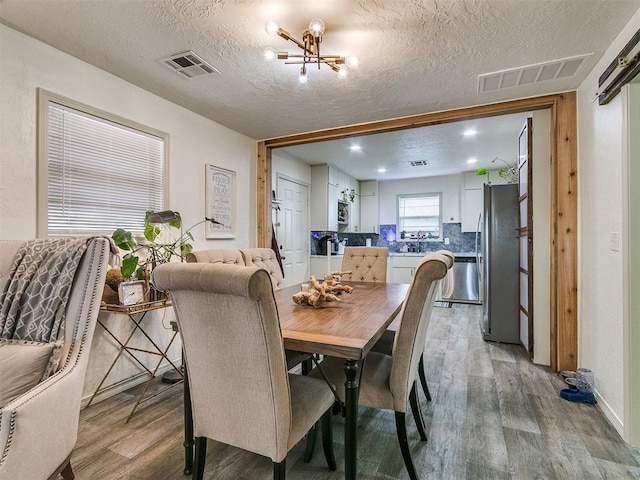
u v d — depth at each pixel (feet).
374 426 6.39
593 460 5.33
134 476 4.99
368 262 10.62
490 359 9.94
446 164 17.89
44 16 5.78
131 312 6.57
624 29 6.10
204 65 7.47
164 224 8.94
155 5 5.52
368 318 5.20
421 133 12.87
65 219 7.04
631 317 5.86
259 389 3.65
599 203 7.21
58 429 4.04
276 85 8.41
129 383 8.13
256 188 13.06
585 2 5.43
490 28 6.14
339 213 19.86
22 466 3.44
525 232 10.52
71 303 4.63
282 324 4.82
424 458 5.38
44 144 6.56
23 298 4.63
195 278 3.40
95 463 5.27
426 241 21.53
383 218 22.70
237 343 3.60
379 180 22.61
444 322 14.24
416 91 8.75
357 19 5.90
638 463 5.26
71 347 4.54
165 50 6.86
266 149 13.03
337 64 6.93
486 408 6.99
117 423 6.47
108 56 7.08
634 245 5.87
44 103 6.57
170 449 5.64
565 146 8.68
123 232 7.09
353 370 4.04
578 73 7.80
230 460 5.38
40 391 3.79
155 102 8.93
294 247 16.88
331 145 14.49
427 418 6.61
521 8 5.59
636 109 5.87
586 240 7.99
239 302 3.41
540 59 7.20
